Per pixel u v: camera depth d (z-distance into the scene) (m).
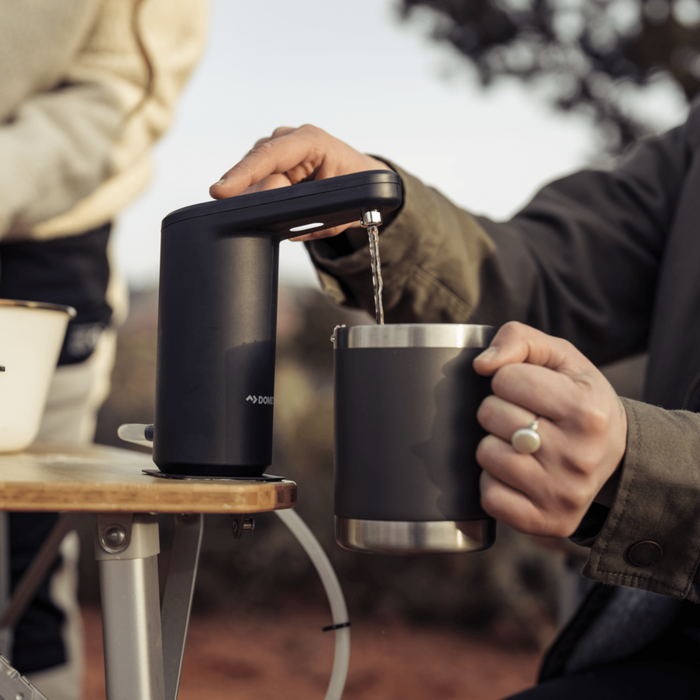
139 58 1.52
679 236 0.95
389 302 0.90
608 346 1.05
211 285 0.60
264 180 0.72
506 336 0.53
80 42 1.44
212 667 3.34
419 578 4.21
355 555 4.32
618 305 1.04
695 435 0.56
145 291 8.06
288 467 4.54
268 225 0.60
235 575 4.35
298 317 5.52
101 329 1.74
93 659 3.25
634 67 6.66
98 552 0.57
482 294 0.95
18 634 1.60
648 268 1.04
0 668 0.56
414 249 0.86
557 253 1.04
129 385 5.26
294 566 4.36
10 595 1.57
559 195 1.12
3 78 1.33
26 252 1.54
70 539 1.72
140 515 0.57
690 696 0.74
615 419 0.52
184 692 3.00
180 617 0.72
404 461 0.52
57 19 1.34
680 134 1.13
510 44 7.07
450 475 0.52
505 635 3.98
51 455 0.87
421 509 0.52
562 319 1.02
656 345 0.93
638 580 0.58
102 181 1.44
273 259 0.63
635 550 0.57
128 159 1.49
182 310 0.61
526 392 0.50
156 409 0.63
